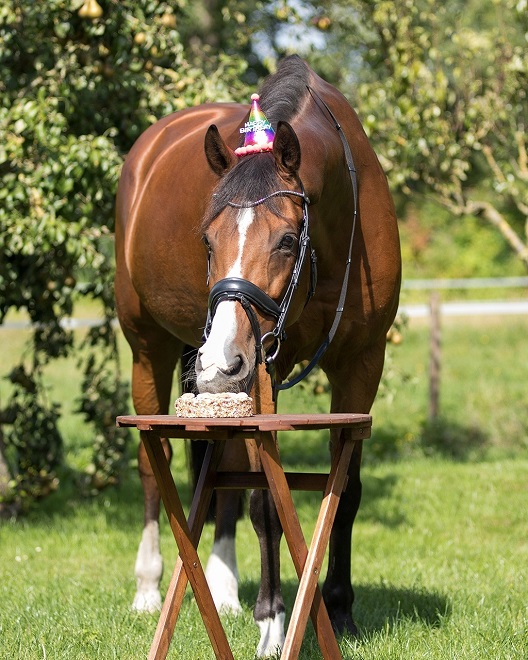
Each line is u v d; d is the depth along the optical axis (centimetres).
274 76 653
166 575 871
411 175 1387
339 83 1491
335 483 493
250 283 490
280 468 466
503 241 3666
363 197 655
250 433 462
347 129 662
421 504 1152
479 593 754
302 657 608
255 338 491
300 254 530
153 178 749
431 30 1449
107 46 995
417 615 682
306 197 540
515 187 1407
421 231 3750
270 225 501
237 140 636
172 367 821
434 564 883
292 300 529
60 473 1335
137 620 700
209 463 526
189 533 500
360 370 679
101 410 1188
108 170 959
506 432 1570
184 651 621
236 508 769
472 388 1928
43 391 1193
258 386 527
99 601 766
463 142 1365
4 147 972
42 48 1028
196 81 1054
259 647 598
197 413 461
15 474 1209
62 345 1183
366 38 1384
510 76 1323
